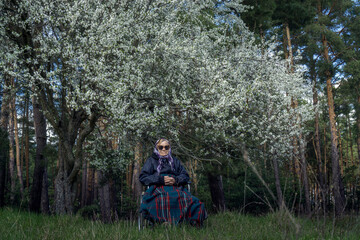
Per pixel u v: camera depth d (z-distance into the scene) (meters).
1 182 12.64
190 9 8.30
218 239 2.47
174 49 7.04
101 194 12.92
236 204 15.78
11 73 6.21
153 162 4.21
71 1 6.94
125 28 6.64
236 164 8.63
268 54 9.55
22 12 6.52
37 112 12.30
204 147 8.59
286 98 8.76
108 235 2.75
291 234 1.91
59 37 6.94
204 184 19.09
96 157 10.59
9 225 3.53
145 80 7.28
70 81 6.42
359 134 29.27
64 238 2.77
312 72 23.23
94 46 6.25
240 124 7.64
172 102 7.30
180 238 2.61
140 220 3.78
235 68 8.57
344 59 22.16
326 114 24.55
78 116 7.46
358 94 22.95
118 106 6.45
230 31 10.14
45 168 13.23
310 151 23.73
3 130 10.44
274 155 9.03
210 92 7.05
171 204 3.76
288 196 13.53
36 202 12.35
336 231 2.52
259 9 12.35
